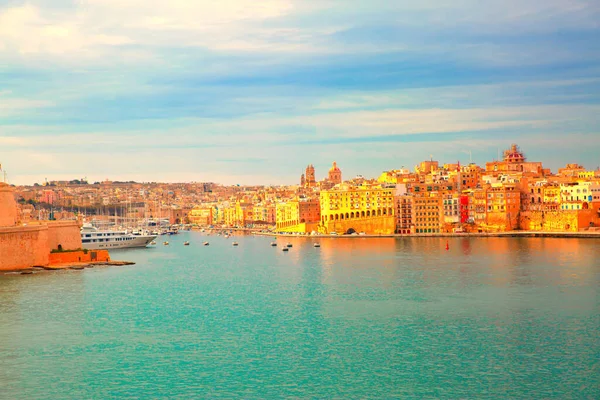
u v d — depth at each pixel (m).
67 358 121.50
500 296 170.12
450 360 118.06
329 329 139.50
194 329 140.88
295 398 102.81
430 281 196.62
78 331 139.50
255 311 158.00
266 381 109.62
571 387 105.19
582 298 165.62
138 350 126.06
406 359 119.00
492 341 128.62
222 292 185.88
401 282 196.25
